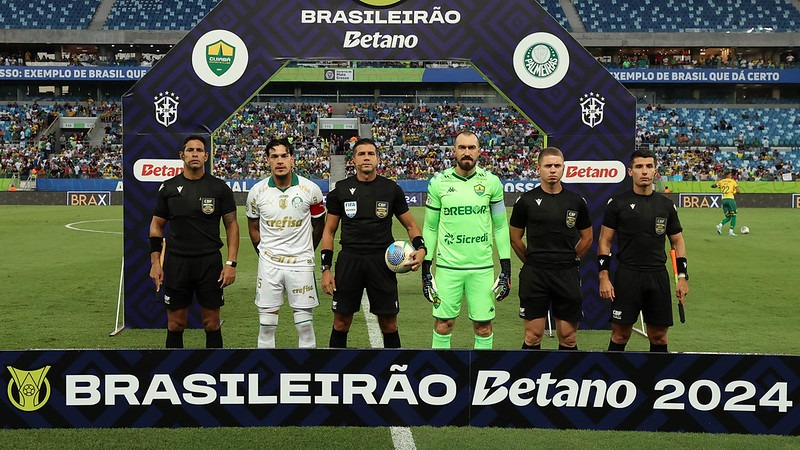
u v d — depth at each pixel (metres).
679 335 7.47
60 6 45.97
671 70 43.44
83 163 37.72
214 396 4.02
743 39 44.12
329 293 5.75
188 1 47.12
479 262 5.66
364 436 4.52
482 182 5.67
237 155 38.81
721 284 11.01
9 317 8.25
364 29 7.77
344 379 4.04
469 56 7.84
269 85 45.84
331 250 5.79
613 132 7.95
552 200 5.53
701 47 45.72
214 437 4.48
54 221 22.55
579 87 7.90
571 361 4.02
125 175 7.83
